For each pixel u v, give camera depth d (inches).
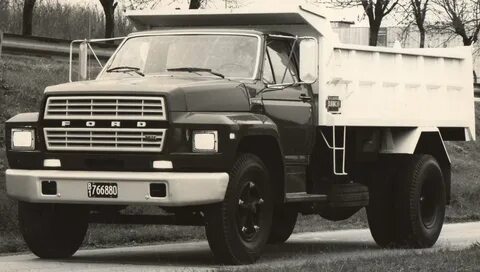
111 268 452.8
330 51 548.1
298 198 519.2
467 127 674.2
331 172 563.5
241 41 511.2
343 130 569.9
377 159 616.4
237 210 463.8
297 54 539.2
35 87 869.2
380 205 610.5
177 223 482.9
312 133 535.2
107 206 495.8
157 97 451.8
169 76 497.7
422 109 631.8
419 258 451.2
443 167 642.2
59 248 505.0
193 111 457.4
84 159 461.1
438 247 616.1
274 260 509.7
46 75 900.6
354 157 589.3
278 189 504.1
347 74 563.8
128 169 454.9
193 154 451.5
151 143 451.8
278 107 505.4
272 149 497.7
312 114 535.8
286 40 532.1
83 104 461.1
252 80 498.3
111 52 970.1
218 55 508.1
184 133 452.1
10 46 922.7
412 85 622.8
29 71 901.8
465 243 641.6
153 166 451.2
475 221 862.5
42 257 505.4
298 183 526.3
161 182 449.1
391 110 604.1
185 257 516.1
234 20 561.6
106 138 457.4
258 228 479.5
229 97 474.0
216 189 451.2
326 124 542.3
